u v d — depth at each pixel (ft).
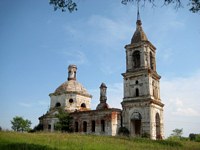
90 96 211.00
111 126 159.53
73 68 217.97
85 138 104.42
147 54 165.37
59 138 96.68
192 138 186.70
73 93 199.21
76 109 193.47
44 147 71.31
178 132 241.55
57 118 188.75
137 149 85.05
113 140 106.93
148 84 156.46
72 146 79.00
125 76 167.94
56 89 211.82
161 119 161.58
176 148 100.32
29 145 72.08
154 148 93.66
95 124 169.68
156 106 158.40
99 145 84.79
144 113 151.74
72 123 184.03
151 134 144.97
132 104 158.20
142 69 160.66
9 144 71.61
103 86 220.64
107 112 164.96
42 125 197.57
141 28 178.70
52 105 203.92
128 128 155.84
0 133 98.99
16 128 276.62
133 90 162.40
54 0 48.60
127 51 173.17
